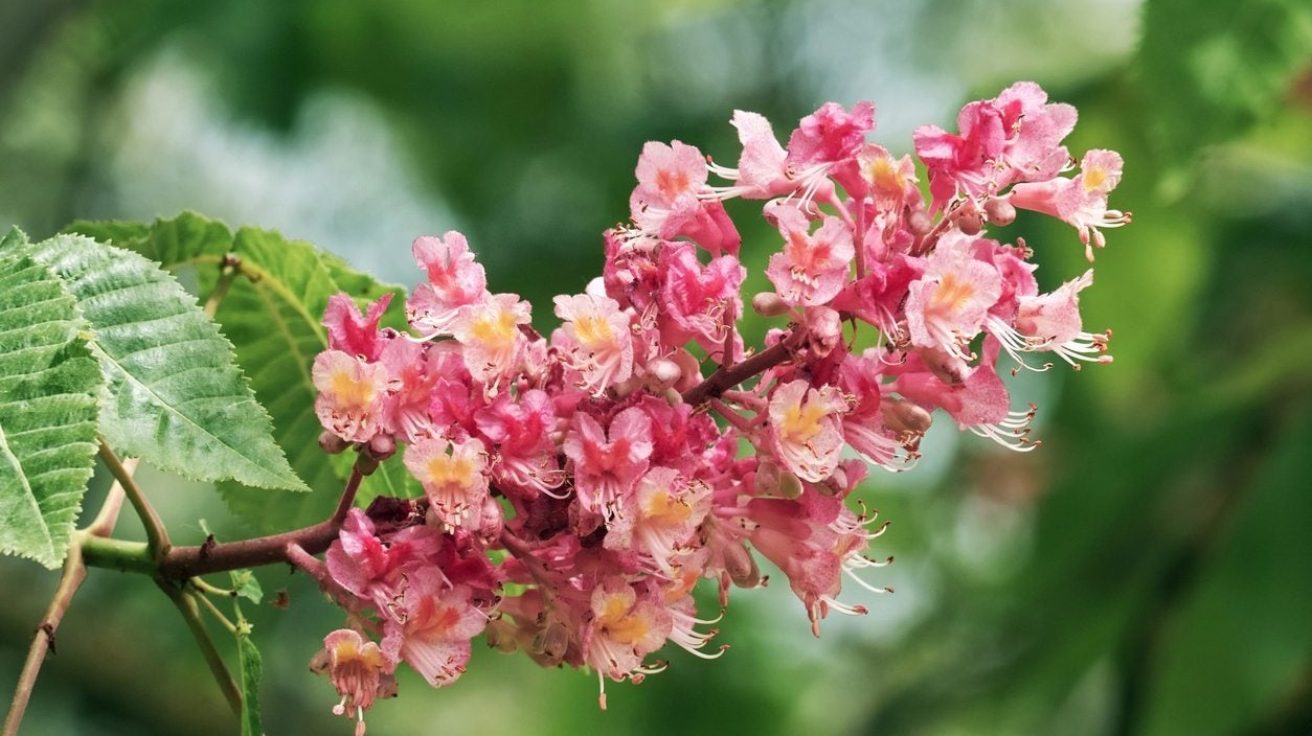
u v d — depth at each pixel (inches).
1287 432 236.1
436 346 110.7
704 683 302.2
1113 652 254.1
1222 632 226.8
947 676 294.2
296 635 334.3
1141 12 189.0
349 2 346.6
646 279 108.4
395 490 149.4
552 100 361.7
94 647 360.2
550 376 111.4
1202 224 282.4
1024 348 109.9
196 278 157.2
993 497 358.3
